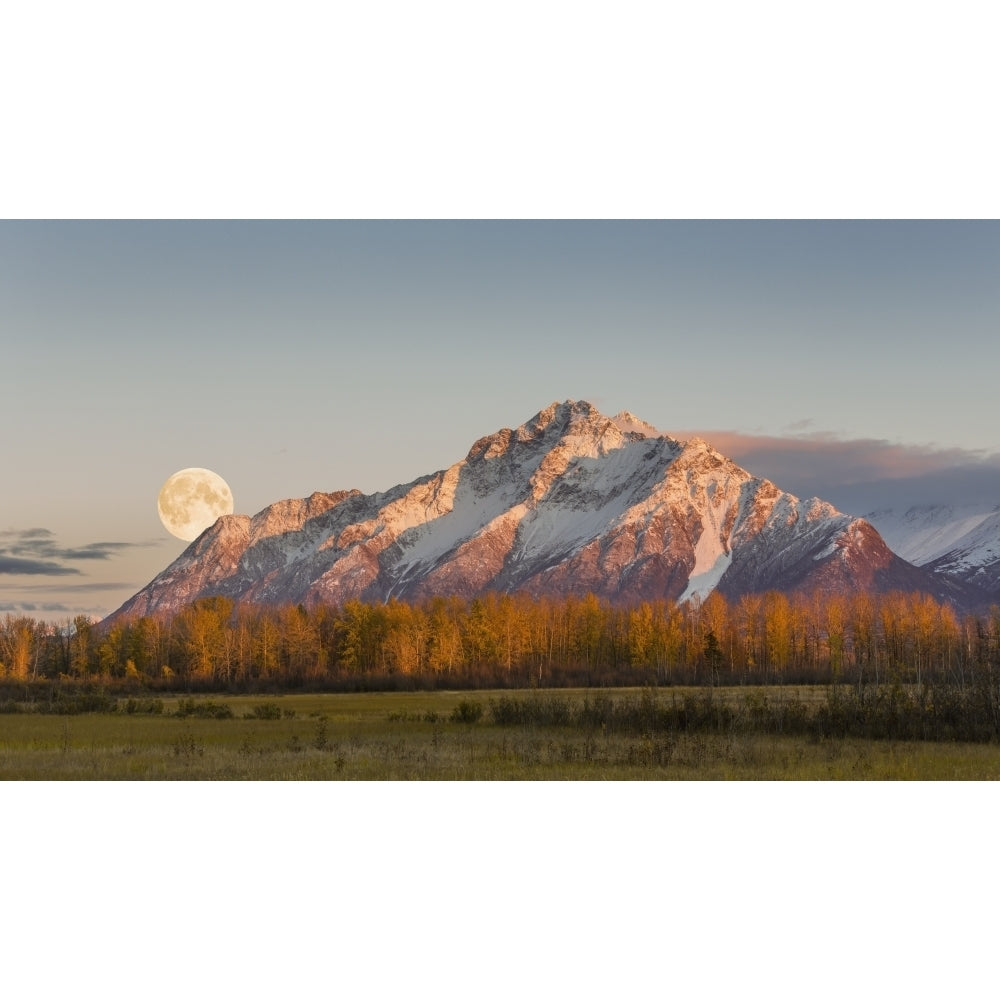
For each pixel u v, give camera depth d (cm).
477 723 6347
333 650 18250
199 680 14575
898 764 4175
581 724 5812
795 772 4016
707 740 4944
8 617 17788
